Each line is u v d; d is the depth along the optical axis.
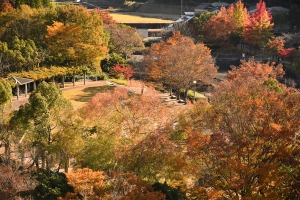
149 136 38.88
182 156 37.44
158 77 73.56
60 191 34.59
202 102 43.84
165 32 119.19
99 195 30.69
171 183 37.03
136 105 43.41
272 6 150.12
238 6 116.75
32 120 39.91
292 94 39.12
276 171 29.77
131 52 97.94
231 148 31.12
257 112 32.75
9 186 33.81
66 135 38.91
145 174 37.19
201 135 33.09
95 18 78.69
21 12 79.75
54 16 78.00
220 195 32.09
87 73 79.50
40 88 40.41
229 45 110.94
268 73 69.25
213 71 72.94
